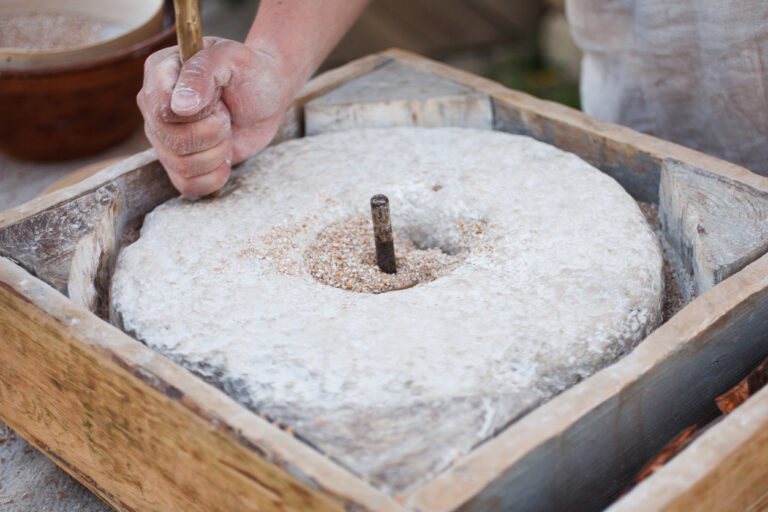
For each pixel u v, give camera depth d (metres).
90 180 1.26
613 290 1.14
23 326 1.13
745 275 1.11
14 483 1.20
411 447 1.01
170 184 1.31
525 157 1.29
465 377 1.07
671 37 1.36
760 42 1.31
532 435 1.00
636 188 1.30
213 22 2.67
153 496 1.10
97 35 1.60
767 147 1.36
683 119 1.40
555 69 2.72
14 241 1.20
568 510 1.04
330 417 1.04
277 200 1.26
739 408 1.01
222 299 1.15
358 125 1.38
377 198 1.17
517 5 2.72
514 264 1.17
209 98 1.19
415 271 1.21
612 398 1.02
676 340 1.06
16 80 1.45
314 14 1.31
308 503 0.98
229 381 1.08
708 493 0.98
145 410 1.05
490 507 0.98
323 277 1.20
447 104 1.37
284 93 1.28
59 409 1.15
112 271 1.25
